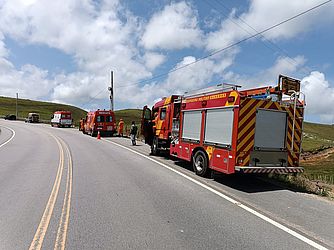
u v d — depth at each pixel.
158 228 4.96
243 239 4.56
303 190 8.20
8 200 6.64
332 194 8.18
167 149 14.08
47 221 5.26
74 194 7.19
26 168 11.01
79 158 13.89
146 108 16.36
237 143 8.09
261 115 8.40
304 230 5.00
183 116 11.19
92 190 7.61
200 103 10.02
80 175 9.66
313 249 4.27
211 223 5.25
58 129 45.19
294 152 8.95
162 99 15.05
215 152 9.01
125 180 8.91
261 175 9.97
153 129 15.60
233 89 8.43
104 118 31.25
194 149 10.21
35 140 24.67
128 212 5.81
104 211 5.86
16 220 5.32
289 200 7.00
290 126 8.86
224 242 4.43
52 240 4.44
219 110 8.93
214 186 8.31
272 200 6.95
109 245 4.27
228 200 6.84
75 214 5.66
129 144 22.31
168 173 10.20
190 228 4.99
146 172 10.33
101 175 9.68
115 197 6.93
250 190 7.95
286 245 4.38
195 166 10.09
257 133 8.34
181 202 6.59
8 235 4.62
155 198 6.89
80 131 40.91
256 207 6.31
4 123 62.09
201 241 4.45
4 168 10.98
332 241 4.57
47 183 8.42
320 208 6.38
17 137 28.00
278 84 8.85
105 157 14.34
